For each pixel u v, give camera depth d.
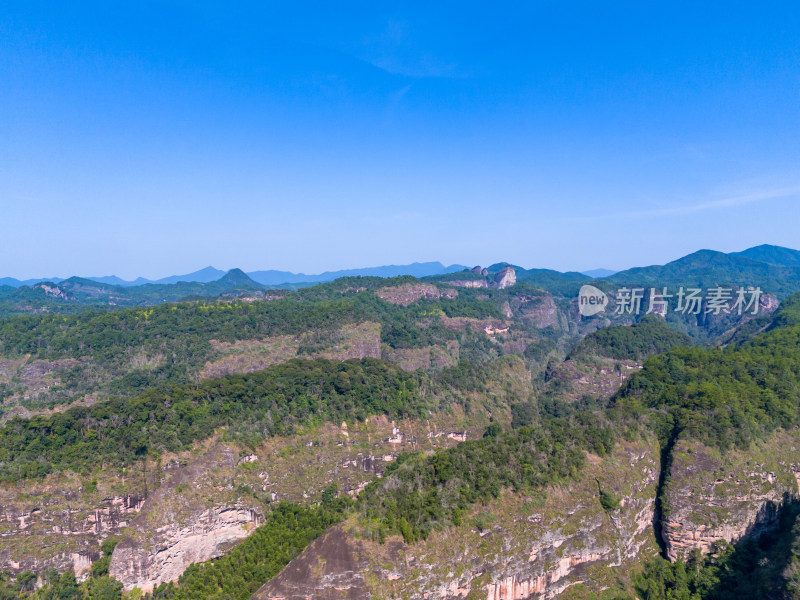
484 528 69.88
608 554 75.88
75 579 77.44
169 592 76.44
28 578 74.75
